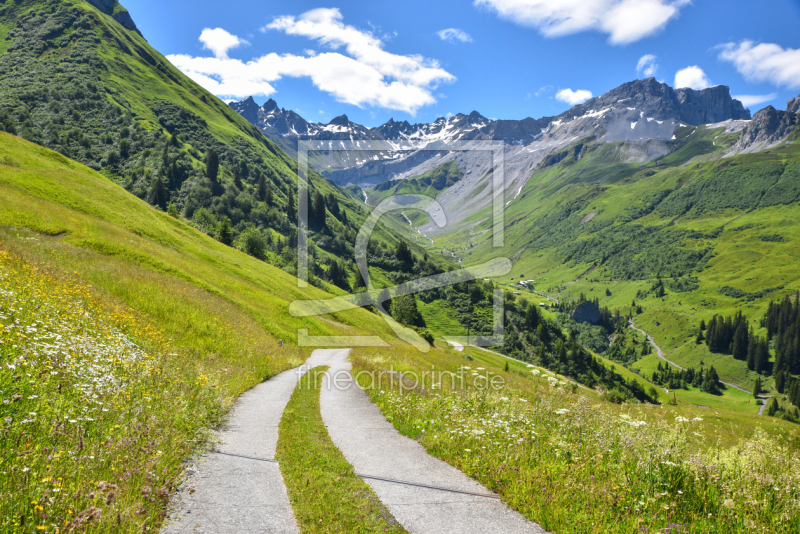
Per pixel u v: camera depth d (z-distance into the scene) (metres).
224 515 5.25
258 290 53.09
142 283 26.19
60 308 12.67
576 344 158.75
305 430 10.15
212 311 28.23
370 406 14.11
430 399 13.40
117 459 5.46
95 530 4.00
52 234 37.75
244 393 14.96
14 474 4.18
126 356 10.73
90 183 59.78
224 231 121.44
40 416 5.45
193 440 7.72
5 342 7.01
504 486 6.63
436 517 5.62
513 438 8.21
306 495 6.10
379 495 6.33
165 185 179.38
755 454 6.93
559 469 6.77
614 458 7.22
